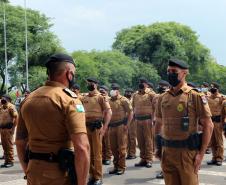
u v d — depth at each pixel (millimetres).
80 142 3566
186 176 5324
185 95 5445
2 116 12062
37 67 48000
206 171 10727
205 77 68312
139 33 65438
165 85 10977
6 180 9922
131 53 62531
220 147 11664
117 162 10555
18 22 47375
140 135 11688
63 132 3689
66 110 3637
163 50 59531
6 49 46031
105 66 50375
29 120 3775
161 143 5648
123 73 50875
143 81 11875
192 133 5352
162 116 5602
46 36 49031
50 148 3695
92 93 9016
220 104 11750
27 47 47750
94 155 8891
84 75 46906
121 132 10508
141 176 10211
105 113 8977
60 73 3816
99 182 8938
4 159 12773
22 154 4027
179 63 5480
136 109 11812
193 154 5340
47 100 3689
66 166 3660
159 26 63719
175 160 5383
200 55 66000
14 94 48250
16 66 47219
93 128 8859
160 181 9570
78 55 50344
